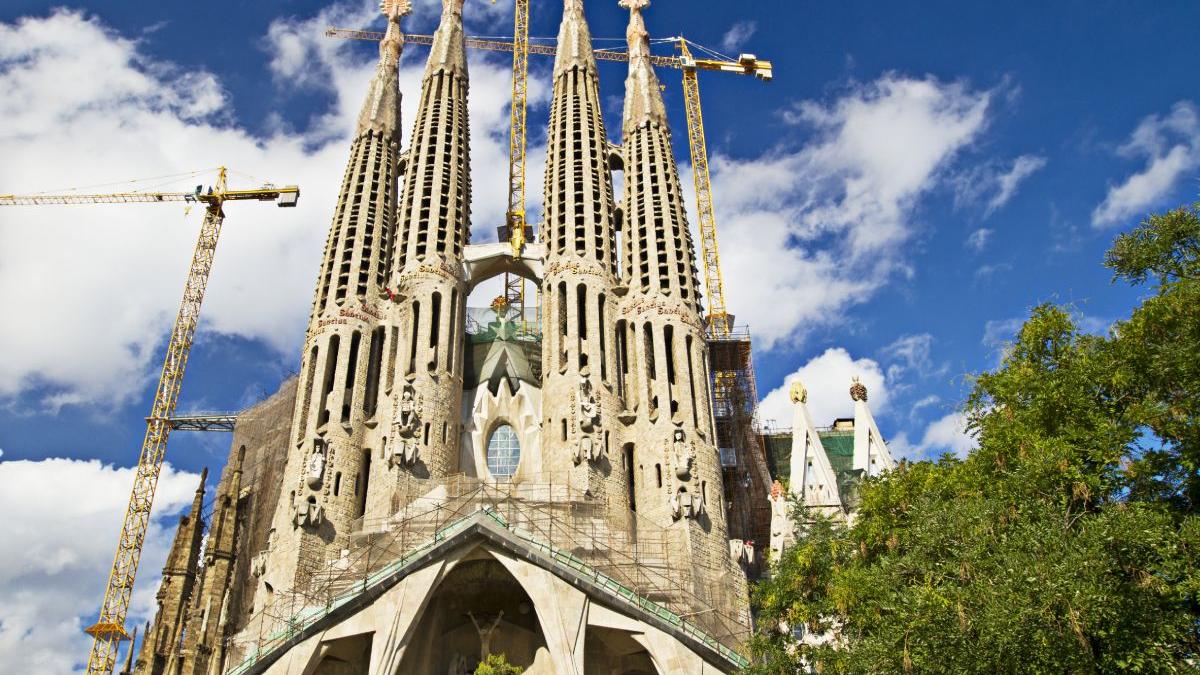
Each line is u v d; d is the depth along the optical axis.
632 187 80.88
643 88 86.56
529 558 56.66
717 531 65.25
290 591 59.72
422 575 56.56
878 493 41.53
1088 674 28.39
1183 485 32.91
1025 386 37.31
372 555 61.03
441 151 81.88
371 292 75.31
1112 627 28.28
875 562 39.62
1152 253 34.38
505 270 81.94
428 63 89.38
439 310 73.81
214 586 75.25
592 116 84.69
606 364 71.56
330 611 55.47
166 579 82.94
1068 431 34.59
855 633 38.69
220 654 66.44
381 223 79.62
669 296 73.88
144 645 81.31
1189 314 32.66
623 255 78.44
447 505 63.72
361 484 68.31
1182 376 32.66
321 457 66.31
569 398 69.25
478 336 80.75
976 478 37.19
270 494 79.31
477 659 60.69
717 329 104.06
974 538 32.91
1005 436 36.91
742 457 85.19
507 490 65.12
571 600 55.69
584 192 79.00
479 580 61.03
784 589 41.06
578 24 90.69
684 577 61.19
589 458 65.81
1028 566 29.53
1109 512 30.48
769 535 82.62
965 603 31.17
